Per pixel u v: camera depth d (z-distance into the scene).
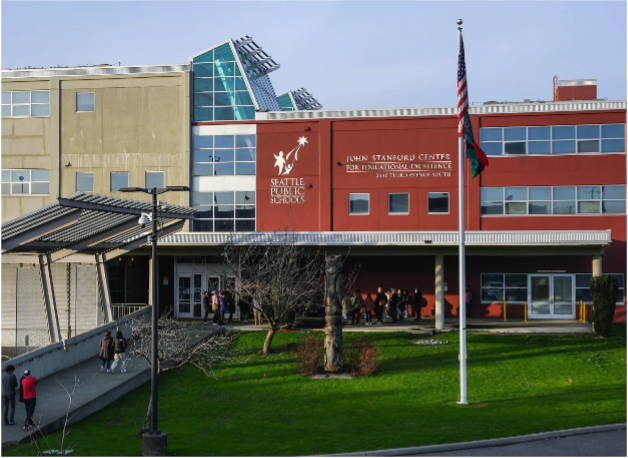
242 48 43.59
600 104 37.88
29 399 18.16
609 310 32.62
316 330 34.66
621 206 37.84
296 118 40.09
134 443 17.44
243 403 22.28
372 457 15.73
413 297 40.03
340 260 26.75
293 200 39.91
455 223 38.69
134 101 41.06
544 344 31.12
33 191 41.44
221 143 40.59
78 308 36.41
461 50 22.11
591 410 20.02
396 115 39.25
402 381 24.95
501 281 39.53
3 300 34.50
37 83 41.59
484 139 38.78
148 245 36.97
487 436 17.06
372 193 39.31
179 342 26.86
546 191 38.28
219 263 40.59
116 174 41.03
